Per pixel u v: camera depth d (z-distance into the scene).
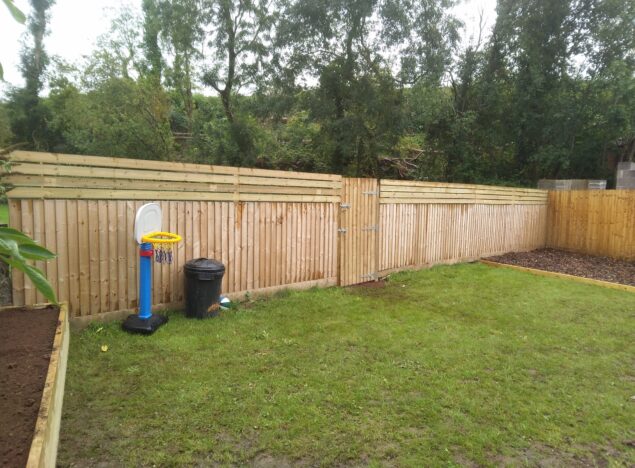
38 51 26.66
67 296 4.23
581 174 16.88
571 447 2.77
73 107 18.70
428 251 9.09
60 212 4.13
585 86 15.30
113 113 17.88
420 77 15.22
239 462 2.48
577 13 15.44
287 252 6.43
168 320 4.84
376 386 3.48
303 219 6.62
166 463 2.43
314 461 2.52
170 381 3.40
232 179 5.63
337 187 7.10
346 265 7.32
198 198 5.28
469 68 17.12
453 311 5.89
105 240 4.48
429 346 4.47
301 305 5.86
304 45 15.45
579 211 12.12
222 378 3.51
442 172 17.89
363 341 4.54
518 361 4.14
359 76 15.16
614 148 16.36
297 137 18.00
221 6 16.20
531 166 17.20
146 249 4.42
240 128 16.23
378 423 2.94
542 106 15.76
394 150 16.41
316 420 2.93
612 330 5.25
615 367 4.09
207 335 4.47
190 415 2.92
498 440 2.79
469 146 16.92
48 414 2.05
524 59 15.96
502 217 11.20
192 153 18.31
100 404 3.01
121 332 4.36
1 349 2.87
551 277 8.74
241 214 5.79
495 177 17.06
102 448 2.54
